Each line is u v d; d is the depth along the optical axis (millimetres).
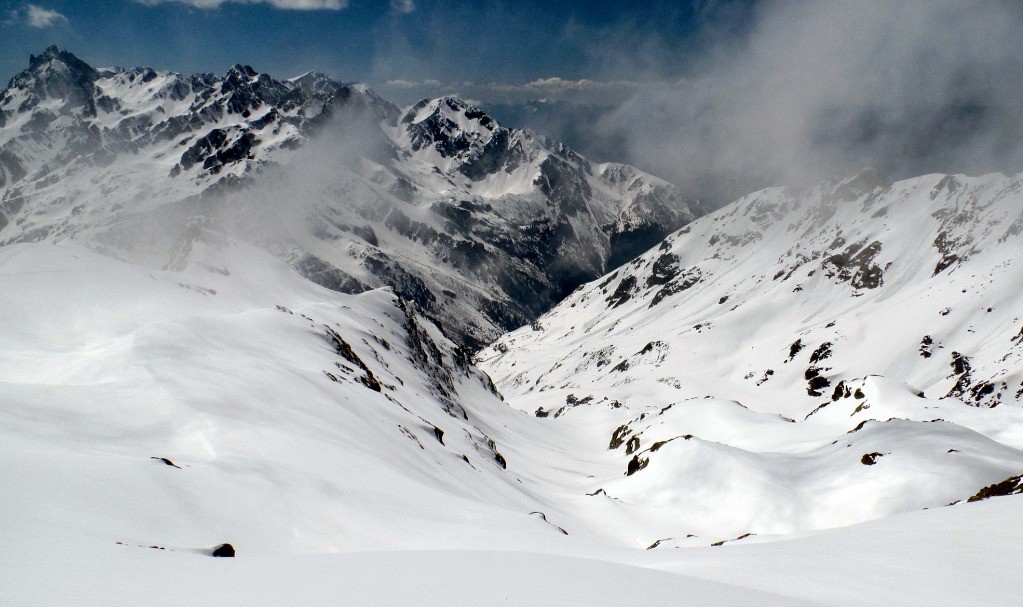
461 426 98250
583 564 12352
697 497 73875
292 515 25844
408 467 45312
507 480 72812
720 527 66938
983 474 59344
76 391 37844
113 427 32469
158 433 34000
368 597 9188
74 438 28391
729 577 15469
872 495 60781
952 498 57031
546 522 38281
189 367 48562
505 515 35000
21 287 92938
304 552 23094
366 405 60406
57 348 74750
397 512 30266
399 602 8945
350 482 33219
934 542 17453
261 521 24188
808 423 123125
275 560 11984
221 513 23141
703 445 81938
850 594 13305
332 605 8656
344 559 12078
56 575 10258
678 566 17875
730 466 74562
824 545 19359
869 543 18703
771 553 18688
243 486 26734
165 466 25078
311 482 30438
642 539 64438
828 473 69625
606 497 77250
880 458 65750
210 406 39531
